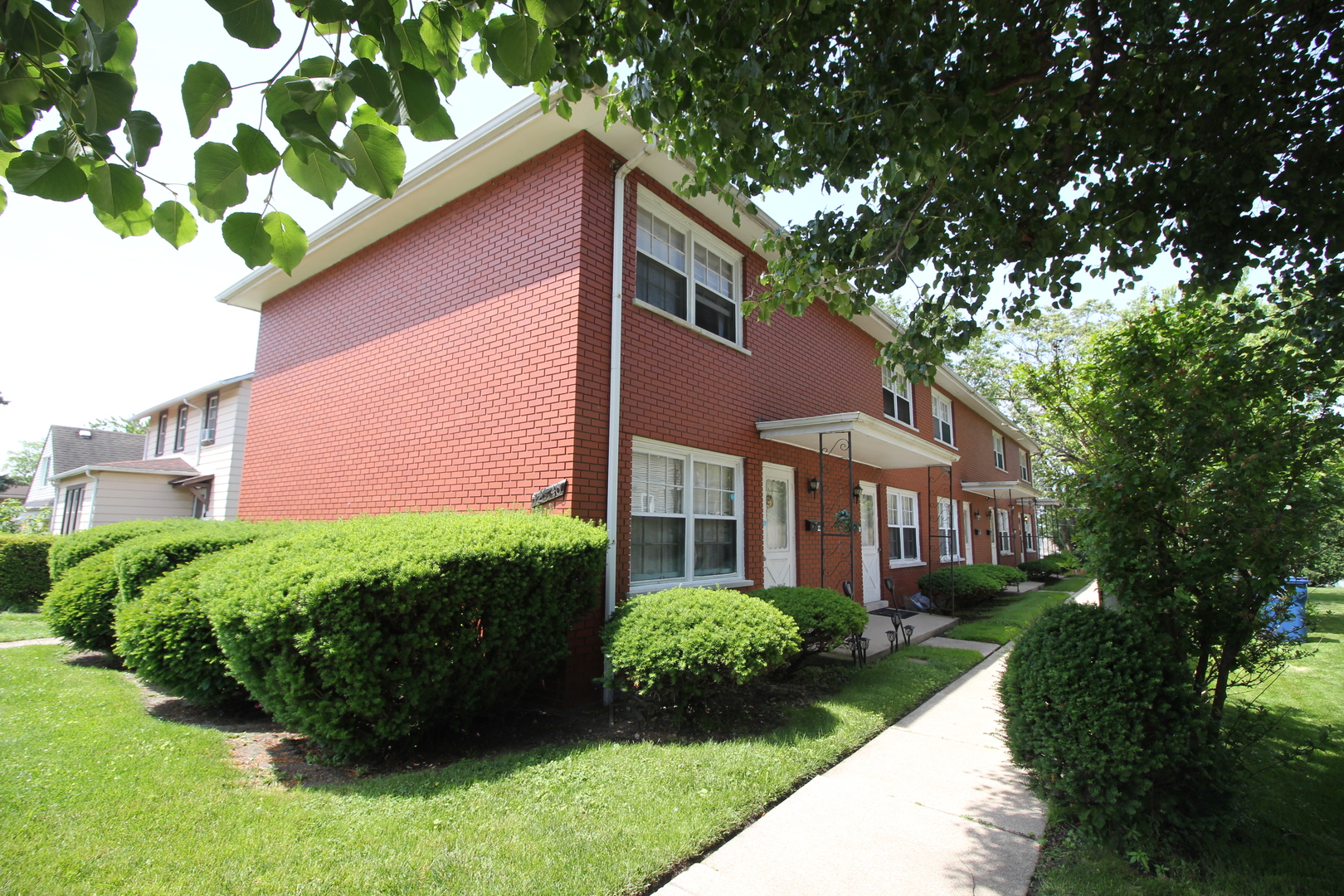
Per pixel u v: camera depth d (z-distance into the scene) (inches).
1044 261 160.4
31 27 62.4
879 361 189.6
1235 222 157.1
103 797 142.9
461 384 290.5
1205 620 150.1
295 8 65.3
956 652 325.7
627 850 123.6
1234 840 134.3
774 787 156.0
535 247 267.1
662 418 283.7
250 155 66.6
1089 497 158.7
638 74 136.1
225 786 153.6
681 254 313.6
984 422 850.1
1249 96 144.9
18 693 233.9
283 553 186.9
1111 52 144.7
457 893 108.8
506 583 186.9
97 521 602.2
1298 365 148.1
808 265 183.2
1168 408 152.5
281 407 411.2
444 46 78.2
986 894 115.4
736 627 194.4
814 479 410.9
